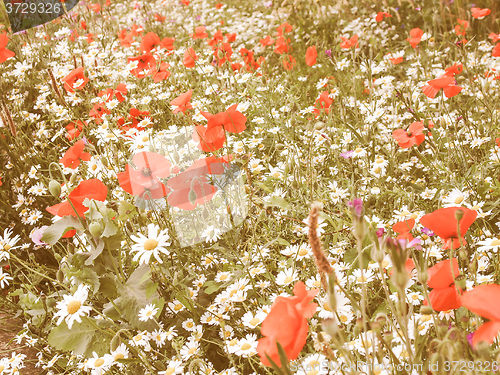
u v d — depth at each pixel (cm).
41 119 207
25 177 182
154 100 199
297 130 169
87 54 230
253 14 336
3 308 154
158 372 110
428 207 138
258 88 189
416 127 142
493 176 144
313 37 283
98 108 178
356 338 100
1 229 172
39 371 134
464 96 193
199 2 385
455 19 271
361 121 173
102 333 121
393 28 276
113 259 124
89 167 157
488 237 123
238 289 121
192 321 122
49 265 163
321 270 73
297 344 73
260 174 154
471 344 81
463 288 84
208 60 219
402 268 71
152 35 209
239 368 119
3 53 177
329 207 138
